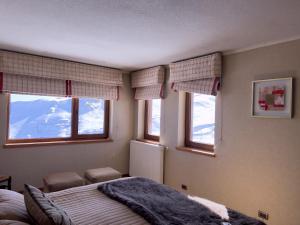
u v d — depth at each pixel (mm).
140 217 1708
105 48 3059
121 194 2119
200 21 2100
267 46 2604
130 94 4742
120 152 4637
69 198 2029
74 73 3873
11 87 3377
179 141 3707
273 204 2529
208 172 3215
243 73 2822
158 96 4039
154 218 1641
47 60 3605
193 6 1820
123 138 4672
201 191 3305
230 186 2939
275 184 2518
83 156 4176
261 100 2629
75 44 2916
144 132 4691
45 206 1402
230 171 2945
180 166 3652
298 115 2348
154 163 3980
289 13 1884
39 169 3725
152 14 1993
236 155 2885
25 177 3604
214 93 3025
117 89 4516
